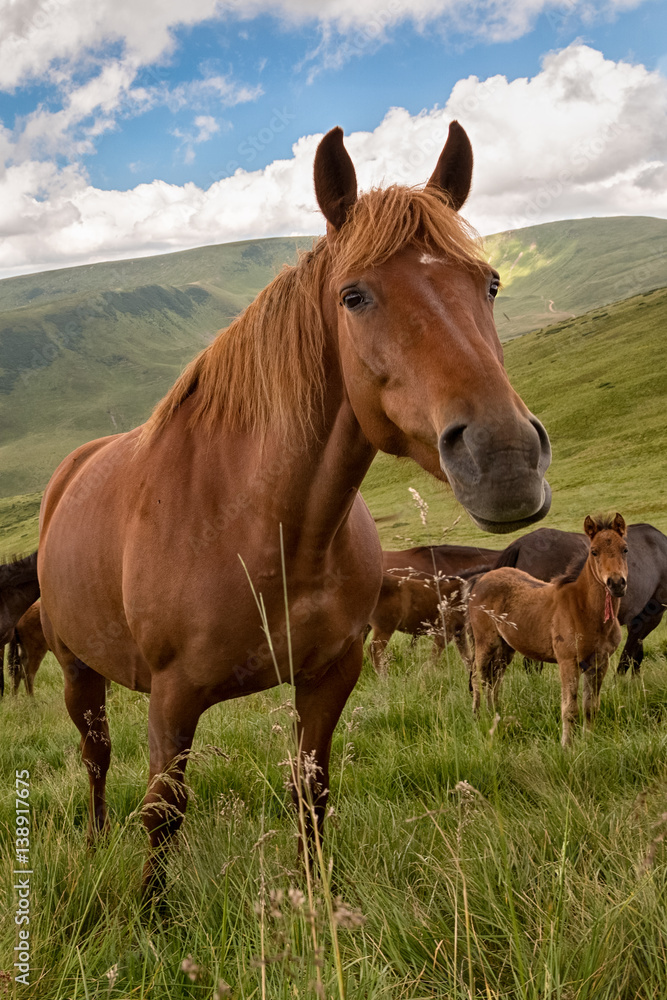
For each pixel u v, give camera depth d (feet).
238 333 7.35
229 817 8.29
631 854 6.75
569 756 10.46
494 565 26.21
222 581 6.75
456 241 5.49
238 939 5.79
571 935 5.65
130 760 13.47
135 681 8.45
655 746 10.57
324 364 6.49
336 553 7.13
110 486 8.45
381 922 6.07
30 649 25.89
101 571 8.14
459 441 4.68
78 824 10.46
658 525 68.49
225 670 7.00
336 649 7.41
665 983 5.12
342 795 10.17
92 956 5.82
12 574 21.76
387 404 5.49
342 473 6.60
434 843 7.63
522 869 6.76
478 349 4.95
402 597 24.98
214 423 7.40
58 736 16.05
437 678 18.92
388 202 5.64
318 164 6.04
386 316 5.37
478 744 11.05
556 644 15.76
